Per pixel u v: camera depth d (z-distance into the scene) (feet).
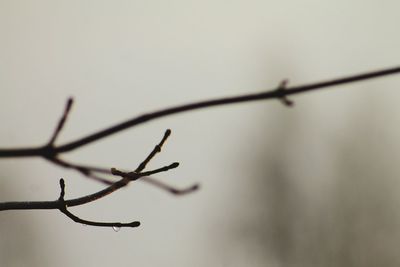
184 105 2.04
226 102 2.03
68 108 2.02
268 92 2.04
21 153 2.00
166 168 2.05
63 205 2.05
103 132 2.02
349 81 2.02
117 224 2.09
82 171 2.08
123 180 2.04
